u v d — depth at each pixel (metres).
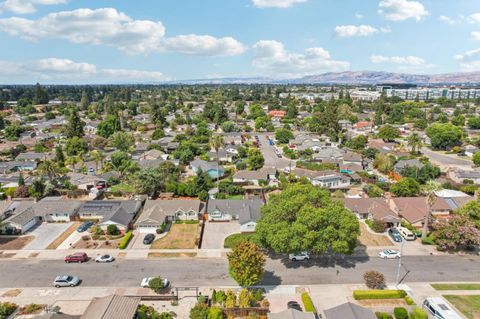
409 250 53.56
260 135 158.38
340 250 45.50
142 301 41.19
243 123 192.38
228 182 85.19
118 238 57.66
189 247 54.75
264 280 45.44
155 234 59.50
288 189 52.59
